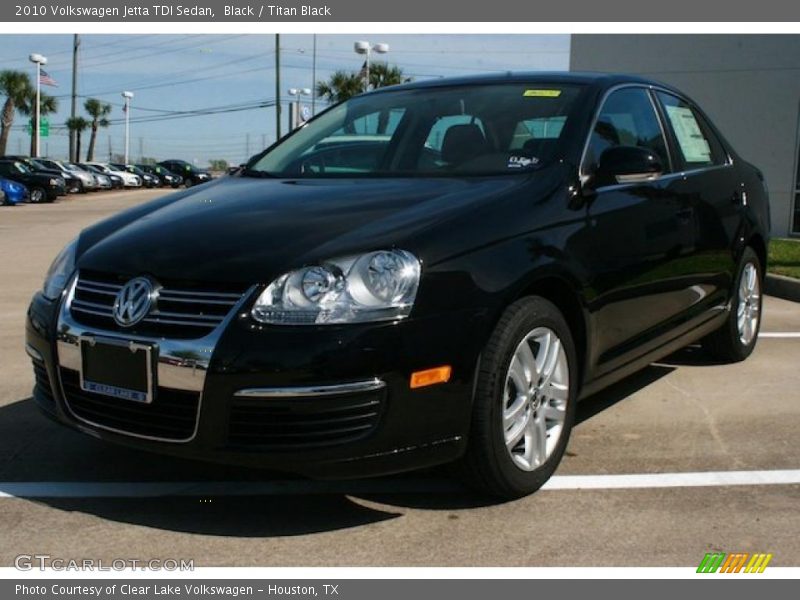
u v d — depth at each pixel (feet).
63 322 11.45
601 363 13.41
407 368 10.20
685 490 12.31
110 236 12.33
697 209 16.14
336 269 10.31
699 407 16.17
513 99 14.75
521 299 11.56
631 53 50.19
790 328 23.86
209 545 10.78
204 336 10.28
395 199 11.96
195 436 10.34
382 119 15.42
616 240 13.30
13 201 99.35
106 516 11.57
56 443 14.32
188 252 11.01
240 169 15.76
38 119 156.87
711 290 17.04
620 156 13.01
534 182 12.52
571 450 13.91
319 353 9.95
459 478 11.60
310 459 10.07
